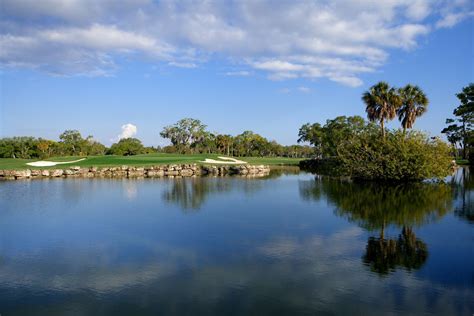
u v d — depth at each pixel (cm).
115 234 1230
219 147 11575
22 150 8712
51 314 667
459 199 1961
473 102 5403
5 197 2158
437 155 2894
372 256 970
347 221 1409
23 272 876
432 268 879
